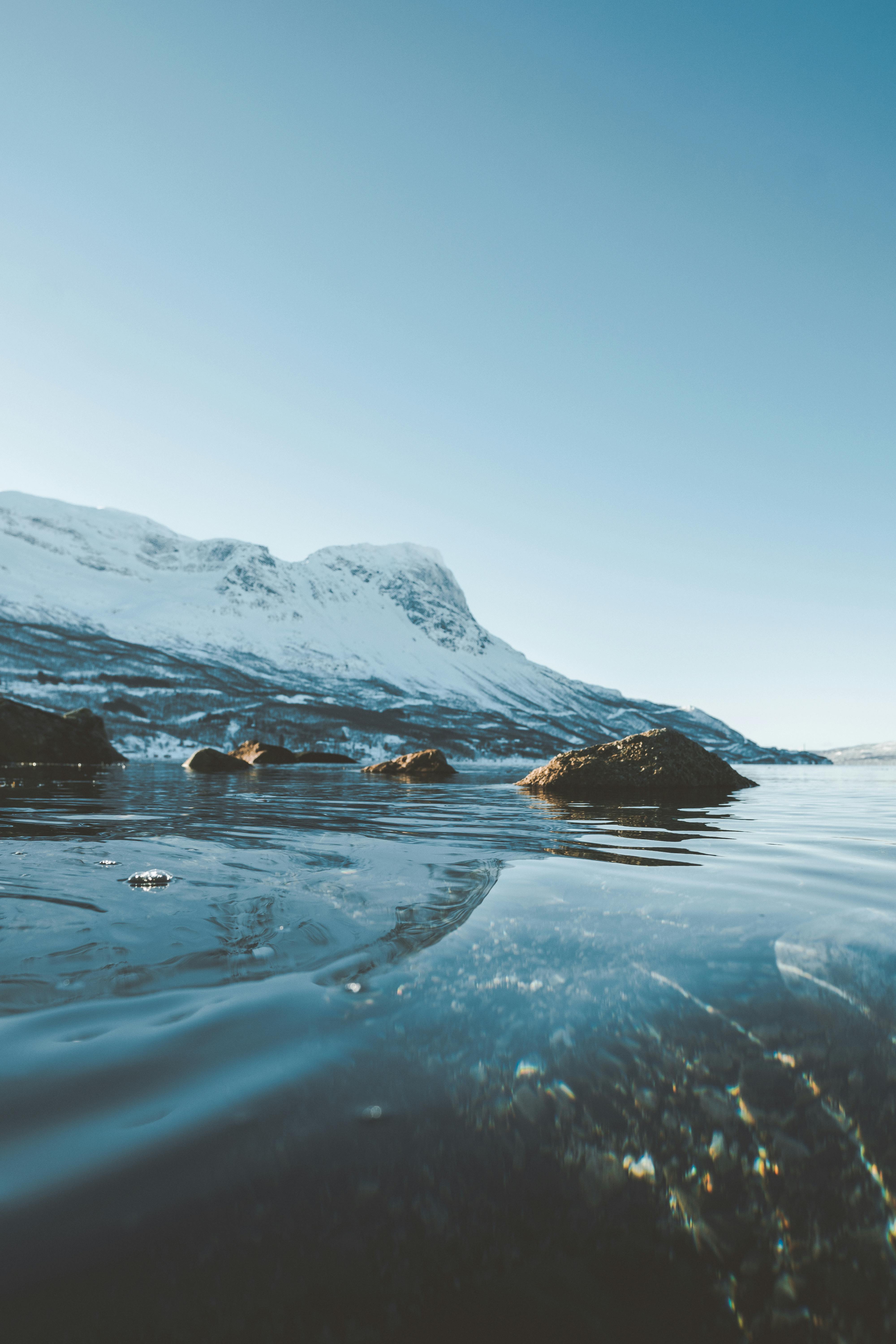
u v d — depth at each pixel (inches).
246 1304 31.2
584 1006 61.1
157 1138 41.0
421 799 322.3
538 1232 36.3
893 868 128.5
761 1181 40.1
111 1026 56.1
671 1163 41.1
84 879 114.0
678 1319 32.0
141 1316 30.3
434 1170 39.7
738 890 107.1
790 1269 34.9
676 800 328.5
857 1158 41.8
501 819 224.2
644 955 74.9
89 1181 37.2
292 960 73.1
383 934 82.4
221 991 64.2
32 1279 31.5
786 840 173.5
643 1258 35.2
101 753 808.3
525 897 102.3
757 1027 57.4
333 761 1156.5
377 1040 54.4
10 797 299.9
